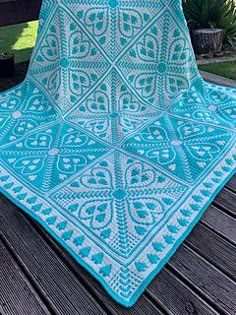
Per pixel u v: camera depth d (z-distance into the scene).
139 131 1.86
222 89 2.22
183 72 2.10
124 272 1.13
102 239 1.25
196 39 3.32
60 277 1.13
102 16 1.97
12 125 1.96
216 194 1.44
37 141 1.83
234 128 1.81
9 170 1.63
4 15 2.44
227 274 1.11
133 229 1.28
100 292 1.08
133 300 1.04
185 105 2.03
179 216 1.33
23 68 2.88
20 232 1.31
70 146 1.78
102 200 1.42
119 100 2.05
